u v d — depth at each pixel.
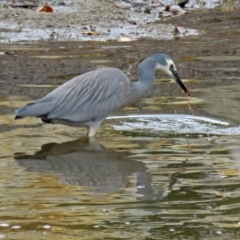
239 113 12.96
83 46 18.53
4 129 12.17
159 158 10.68
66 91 11.90
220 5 24.02
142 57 17.11
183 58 17.08
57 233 7.96
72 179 9.80
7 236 7.89
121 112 13.20
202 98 13.88
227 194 9.14
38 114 11.59
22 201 8.92
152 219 8.31
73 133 12.07
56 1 22.89
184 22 21.61
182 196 9.10
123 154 10.89
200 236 7.87
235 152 10.90
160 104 13.59
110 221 8.29
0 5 22.22
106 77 12.23
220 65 16.38
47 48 18.28
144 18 22.02
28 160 10.62
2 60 16.84
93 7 22.58
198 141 11.52
